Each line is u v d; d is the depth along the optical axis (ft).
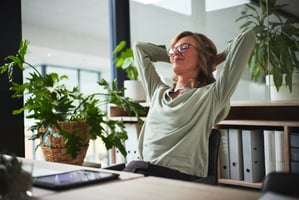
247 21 7.82
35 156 7.16
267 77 6.94
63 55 10.61
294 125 5.80
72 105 6.55
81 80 10.90
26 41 6.81
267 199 1.96
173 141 5.27
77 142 6.25
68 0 10.21
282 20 7.03
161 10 9.83
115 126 7.63
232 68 5.27
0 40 7.18
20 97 7.13
